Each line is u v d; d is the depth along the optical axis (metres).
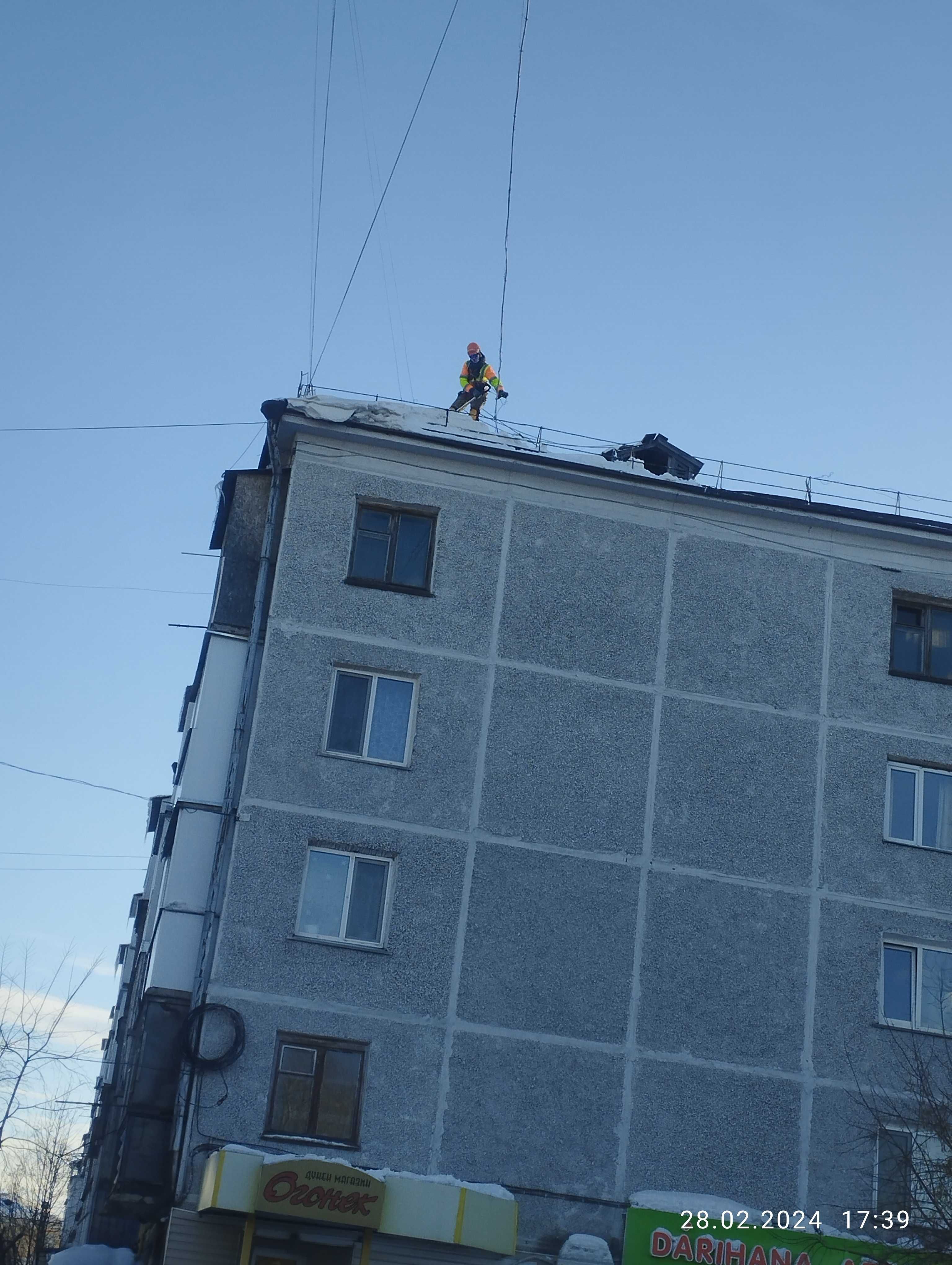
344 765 22.39
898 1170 21.84
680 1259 20.22
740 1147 21.59
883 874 23.59
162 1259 19.44
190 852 21.78
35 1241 33.84
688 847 23.06
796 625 24.75
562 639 23.80
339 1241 19.77
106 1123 24.12
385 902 21.91
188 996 21.00
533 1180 20.83
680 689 23.94
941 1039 22.78
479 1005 21.55
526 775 22.91
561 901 22.34
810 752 24.03
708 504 25.00
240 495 24.41
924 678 25.00
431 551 23.98
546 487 24.66
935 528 25.42
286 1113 20.53
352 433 24.09
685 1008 22.17
